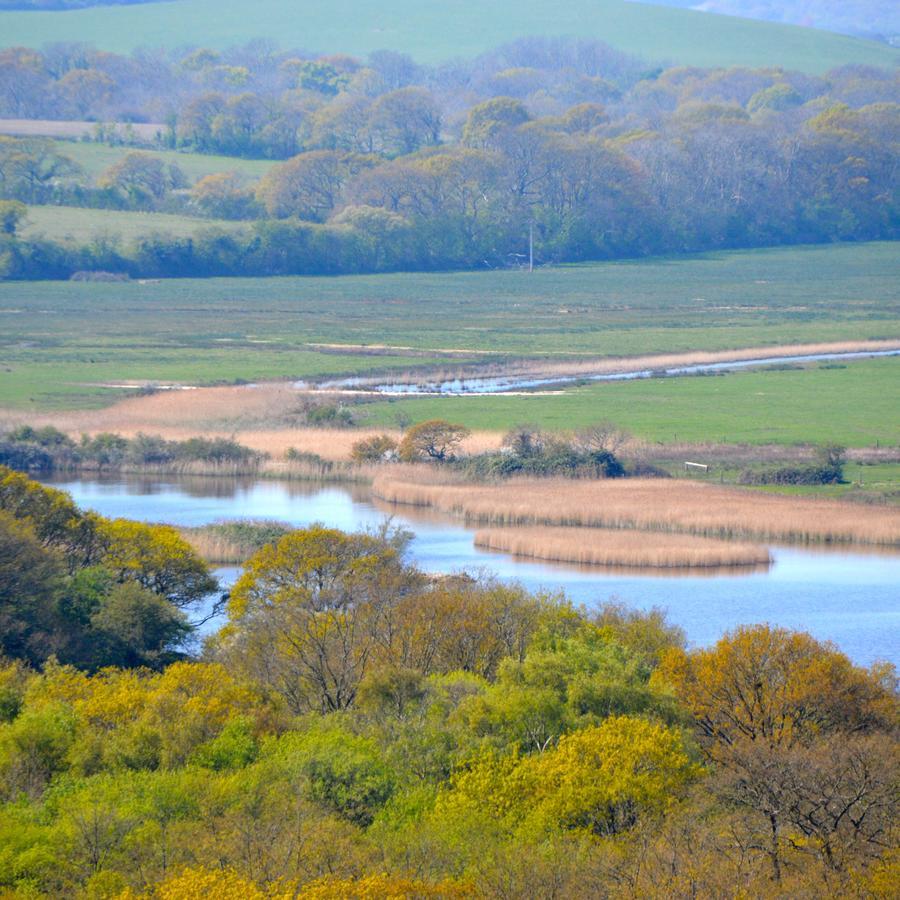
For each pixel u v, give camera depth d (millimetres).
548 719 151500
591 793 132500
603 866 119500
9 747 146250
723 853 122875
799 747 141250
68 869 123000
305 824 126375
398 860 123625
